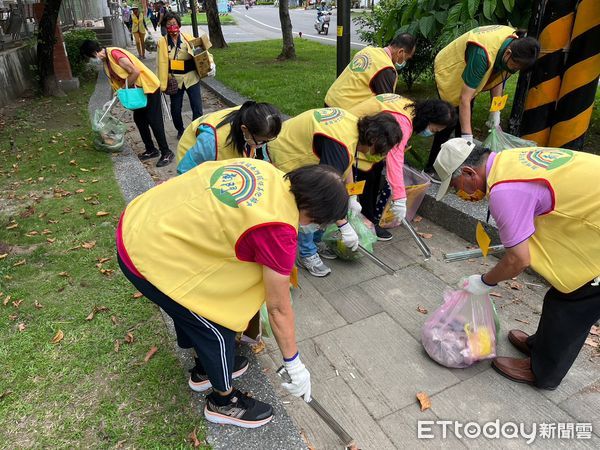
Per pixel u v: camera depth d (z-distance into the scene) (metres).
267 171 1.78
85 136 6.41
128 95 5.02
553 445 2.19
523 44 3.54
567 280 2.01
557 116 4.46
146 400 2.26
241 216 1.62
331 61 11.98
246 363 2.40
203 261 1.73
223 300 1.79
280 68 11.12
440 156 2.24
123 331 2.74
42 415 2.20
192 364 2.47
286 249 1.61
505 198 1.96
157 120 5.38
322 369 2.64
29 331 2.73
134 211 1.88
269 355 2.74
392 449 2.19
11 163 5.47
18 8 10.70
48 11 8.59
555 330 2.18
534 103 4.50
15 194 4.61
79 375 2.43
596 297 2.04
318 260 3.48
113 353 2.57
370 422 2.32
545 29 4.20
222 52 14.21
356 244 3.00
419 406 2.40
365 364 2.68
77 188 4.71
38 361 2.52
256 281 1.78
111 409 2.22
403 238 3.99
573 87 4.24
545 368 2.33
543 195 1.94
